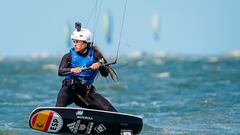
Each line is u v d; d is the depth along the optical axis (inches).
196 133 1772.9
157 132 1792.6
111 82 4261.8
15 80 4744.1
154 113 2304.4
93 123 1542.8
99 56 1593.3
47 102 2765.7
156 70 6653.5
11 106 2539.4
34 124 1529.3
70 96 1584.6
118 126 1555.1
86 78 1583.4
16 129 1820.9
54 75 5713.6
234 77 4520.2
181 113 2271.2
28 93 3361.2
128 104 2662.4
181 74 5369.1
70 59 1583.4
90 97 1598.2
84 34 1569.9
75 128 1544.0
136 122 1565.0
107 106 1593.3
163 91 3400.6
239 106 2406.5
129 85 3909.9
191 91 3326.8
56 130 1540.4
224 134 1752.0
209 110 2309.3
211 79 4377.5
